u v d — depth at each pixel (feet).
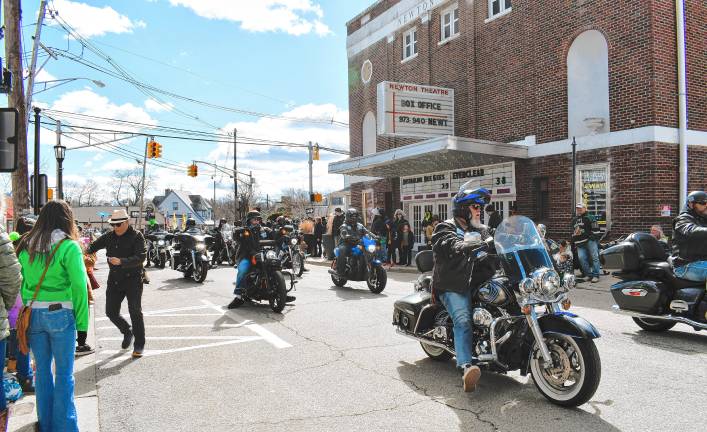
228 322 26.89
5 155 20.75
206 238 49.44
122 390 16.62
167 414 14.53
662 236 38.22
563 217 49.65
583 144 47.67
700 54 44.91
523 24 54.19
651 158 42.34
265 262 28.94
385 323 25.75
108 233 21.04
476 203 15.84
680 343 21.06
